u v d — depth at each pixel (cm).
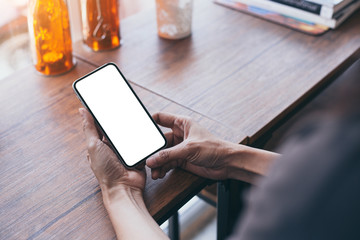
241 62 115
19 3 140
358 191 30
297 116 120
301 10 131
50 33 104
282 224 31
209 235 165
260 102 101
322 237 30
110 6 114
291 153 32
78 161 86
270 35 126
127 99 85
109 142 81
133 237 69
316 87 107
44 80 108
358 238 30
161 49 120
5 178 83
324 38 125
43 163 86
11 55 144
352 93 31
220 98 102
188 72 111
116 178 77
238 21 133
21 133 93
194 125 85
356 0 135
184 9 119
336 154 30
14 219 75
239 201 126
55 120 96
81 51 120
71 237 73
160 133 85
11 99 102
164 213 80
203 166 84
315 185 31
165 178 84
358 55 121
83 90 83
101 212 77
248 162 83
